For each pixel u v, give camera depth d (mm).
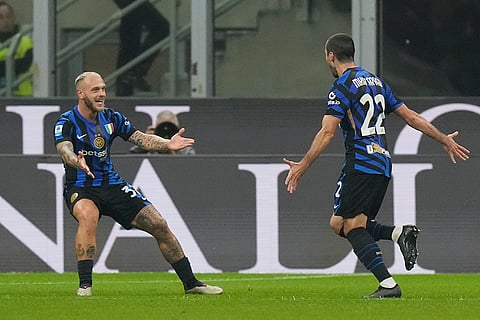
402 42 50719
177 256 29953
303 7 50906
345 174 28891
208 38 50500
